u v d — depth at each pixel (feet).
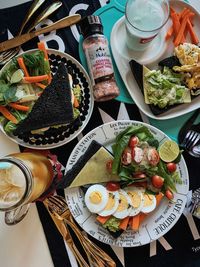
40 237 1.35
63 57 1.35
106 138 1.34
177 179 1.34
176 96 1.35
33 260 1.35
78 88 1.34
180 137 1.40
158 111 1.36
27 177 1.08
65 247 1.36
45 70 1.31
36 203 1.35
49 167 1.28
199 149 1.38
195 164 1.40
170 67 1.37
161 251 1.39
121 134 1.31
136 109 1.40
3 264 1.33
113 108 1.40
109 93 1.31
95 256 1.34
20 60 1.28
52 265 1.35
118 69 1.38
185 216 1.40
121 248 1.38
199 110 1.40
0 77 1.30
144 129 1.31
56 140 1.34
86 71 1.39
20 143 1.32
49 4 1.37
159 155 1.32
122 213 1.30
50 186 1.30
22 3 1.36
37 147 1.32
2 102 1.29
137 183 1.34
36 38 1.38
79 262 1.34
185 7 1.38
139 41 1.31
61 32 1.38
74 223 1.36
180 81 1.37
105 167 1.32
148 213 1.35
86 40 1.31
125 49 1.40
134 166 1.29
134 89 1.39
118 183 1.33
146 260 1.38
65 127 1.34
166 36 1.39
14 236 1.34
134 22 1.27
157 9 1.29
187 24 1.38
